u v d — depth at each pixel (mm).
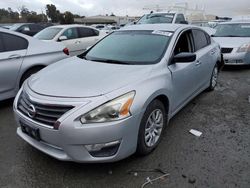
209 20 19969
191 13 16469
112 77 3066
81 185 2727
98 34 10719
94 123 2609
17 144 3520
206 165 3047
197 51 4703
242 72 8039
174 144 3518
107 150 2732
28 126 2873
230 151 3352
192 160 3146
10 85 4797
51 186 2715
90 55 4109
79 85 2902
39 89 2955
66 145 2648
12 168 3000
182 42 4234
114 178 2826
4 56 4668
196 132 3869
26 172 2930
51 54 5430
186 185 2711
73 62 3820
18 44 4961
